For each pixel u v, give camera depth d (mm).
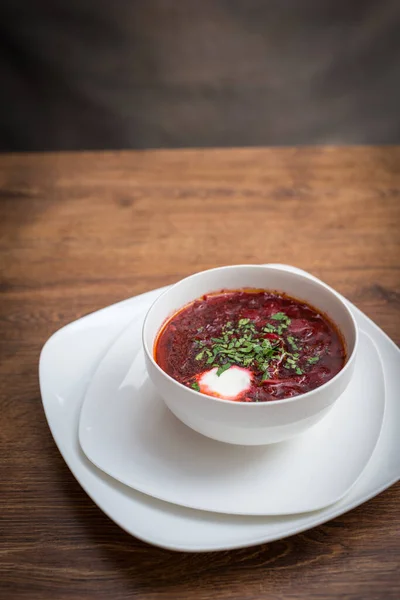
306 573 394
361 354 503
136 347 516
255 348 458
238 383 432
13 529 427
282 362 449
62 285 666
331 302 480
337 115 1695
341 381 406
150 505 404
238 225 754
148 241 732
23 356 573
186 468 421
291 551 407
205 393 426
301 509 388
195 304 507
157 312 474
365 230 737
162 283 662
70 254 715
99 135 1708
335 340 469
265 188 821
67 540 420
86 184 843
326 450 432
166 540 378
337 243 716
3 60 1580
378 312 606
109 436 444
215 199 803
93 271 686
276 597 382
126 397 475
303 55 1621
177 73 1640
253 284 515
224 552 407
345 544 409
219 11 1567
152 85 1653
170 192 821
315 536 415
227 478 415
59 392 487
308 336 472
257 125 1717
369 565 397
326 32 1597
